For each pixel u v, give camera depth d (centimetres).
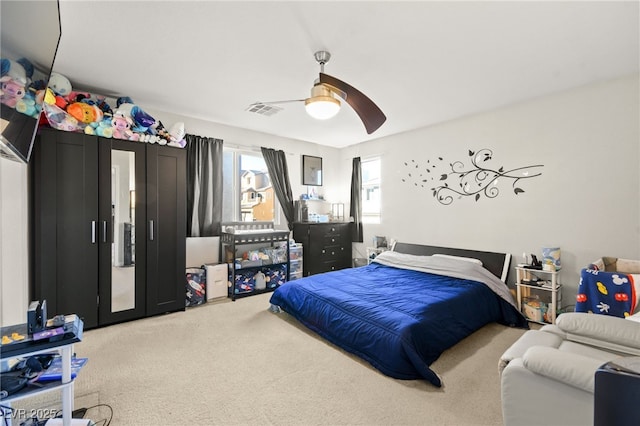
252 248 461
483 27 206
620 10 187
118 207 312
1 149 121
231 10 190
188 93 324
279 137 502
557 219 325
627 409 93
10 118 112
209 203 419
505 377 139
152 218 334
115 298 310
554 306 306
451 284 319
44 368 151
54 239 276
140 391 199
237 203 461
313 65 261
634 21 198
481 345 269
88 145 294
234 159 458
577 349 165
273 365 232
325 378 214
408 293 290
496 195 372
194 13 193
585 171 306
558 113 322
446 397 193
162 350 256
